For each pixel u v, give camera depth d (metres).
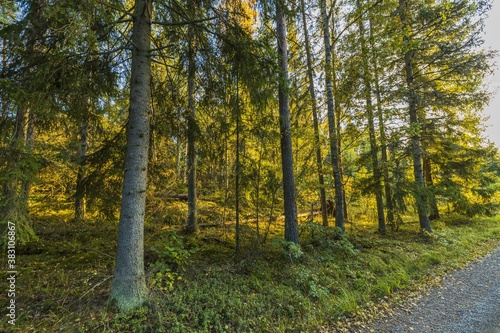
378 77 8.32
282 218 10.81
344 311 4.07
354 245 7.43
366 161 9.55
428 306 4.36
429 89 9.74
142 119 3.71
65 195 9.90
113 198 4.91
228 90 5.07
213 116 5.53
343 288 4.74
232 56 4.53
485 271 6.01
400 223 9.84
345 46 8.09
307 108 9.59
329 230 7.35
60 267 4.79
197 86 5.45
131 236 3.49
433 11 8.34
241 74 4.46
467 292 4.89
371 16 7.69
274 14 4.79
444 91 9.53
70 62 3.55
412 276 5.65
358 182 10.37
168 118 5.26
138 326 3.02
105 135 5.12
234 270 5.02
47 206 9.44
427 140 11.36
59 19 2.61
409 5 8.93
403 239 8.74
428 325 3.77
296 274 4.95
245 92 4.90
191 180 8.20
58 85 3.56
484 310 4.17
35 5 2.96
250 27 5.08
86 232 7.49
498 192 13.81
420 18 8.67
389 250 7.18
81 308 3.34
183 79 5.49
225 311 3.62
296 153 9.44
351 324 3.80
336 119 8.80
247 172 6.40
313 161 9.49
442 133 10.55
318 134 8.71
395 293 4.86
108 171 4.76
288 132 6.38
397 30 7.78
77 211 8.75
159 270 4.42
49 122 4.24
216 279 4.52
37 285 3.92
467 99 9.02
